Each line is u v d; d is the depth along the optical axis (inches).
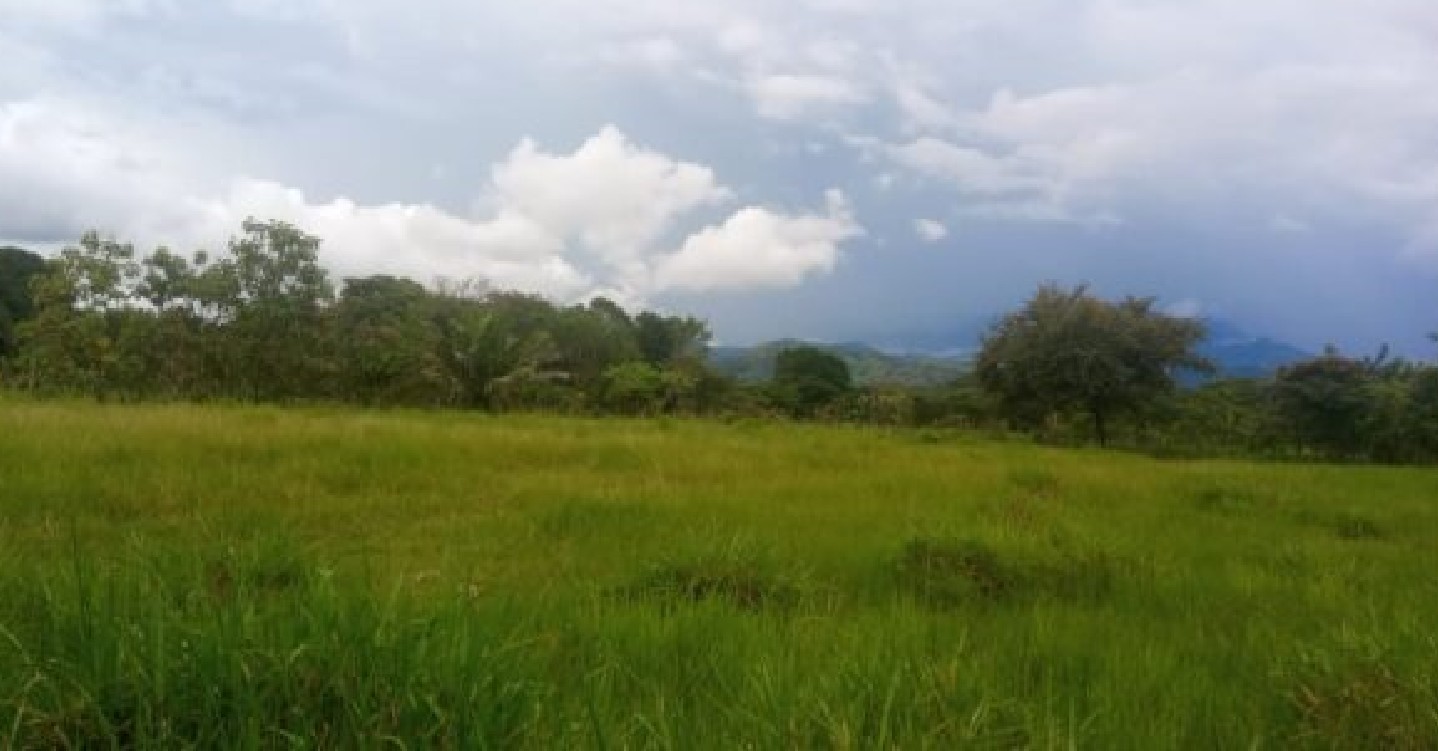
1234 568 271.7
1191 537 339.6
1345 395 1421.0
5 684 88.0
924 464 583.5
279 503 334.0
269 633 97.1
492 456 488.7
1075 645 169.6
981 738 105.6
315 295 1144.8
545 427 798.5
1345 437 1440.7
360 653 95.1
